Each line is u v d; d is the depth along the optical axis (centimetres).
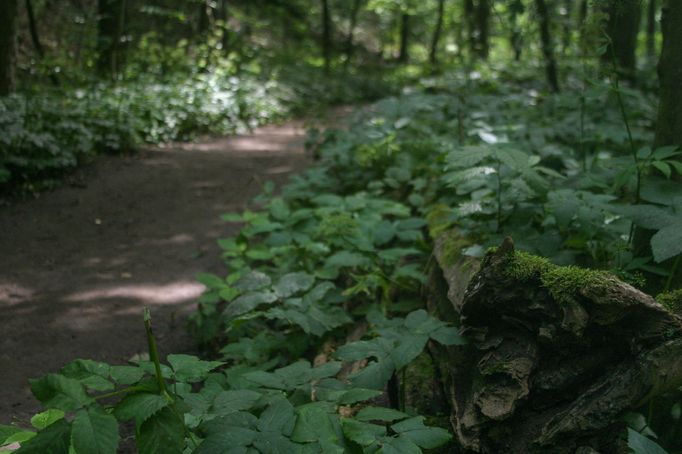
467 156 367
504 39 2558
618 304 243
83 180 895
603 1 390
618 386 244
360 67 2533
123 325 527
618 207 327
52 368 456
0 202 786
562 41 1155
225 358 434
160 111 1191
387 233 491
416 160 728
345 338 434
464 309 284
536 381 259
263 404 265
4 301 557
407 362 283
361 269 502
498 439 253
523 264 267
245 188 916
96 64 1401
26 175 836
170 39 1931
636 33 1397
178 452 207
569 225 377
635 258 336
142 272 637
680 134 339
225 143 1207
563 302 254
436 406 323
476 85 1294
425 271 443
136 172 954
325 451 219
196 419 256
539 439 246
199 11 1920
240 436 224
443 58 2647
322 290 400
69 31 1586
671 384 243
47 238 710
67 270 633
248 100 1453
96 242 709
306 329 369
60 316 537
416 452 229
